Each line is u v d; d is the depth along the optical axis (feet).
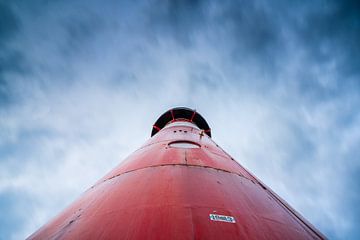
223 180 16.43
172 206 11.75
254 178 21.25
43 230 15.05
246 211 12.37
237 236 9.96
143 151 25.20
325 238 13.99
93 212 12.94
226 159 23.79
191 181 15.15
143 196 13.20
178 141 26.35
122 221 11.04
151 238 9.59
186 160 19.35
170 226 10.19
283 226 12.17
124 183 16.19
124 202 12.95
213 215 11.17
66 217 14.71
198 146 25.16
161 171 16.99
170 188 13.92
